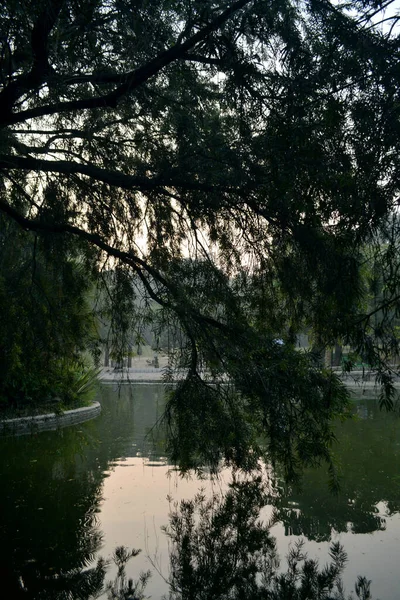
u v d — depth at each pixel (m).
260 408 5.95
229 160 5.45
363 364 4.63
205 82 5.93
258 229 6.19
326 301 5.27
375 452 11.52
